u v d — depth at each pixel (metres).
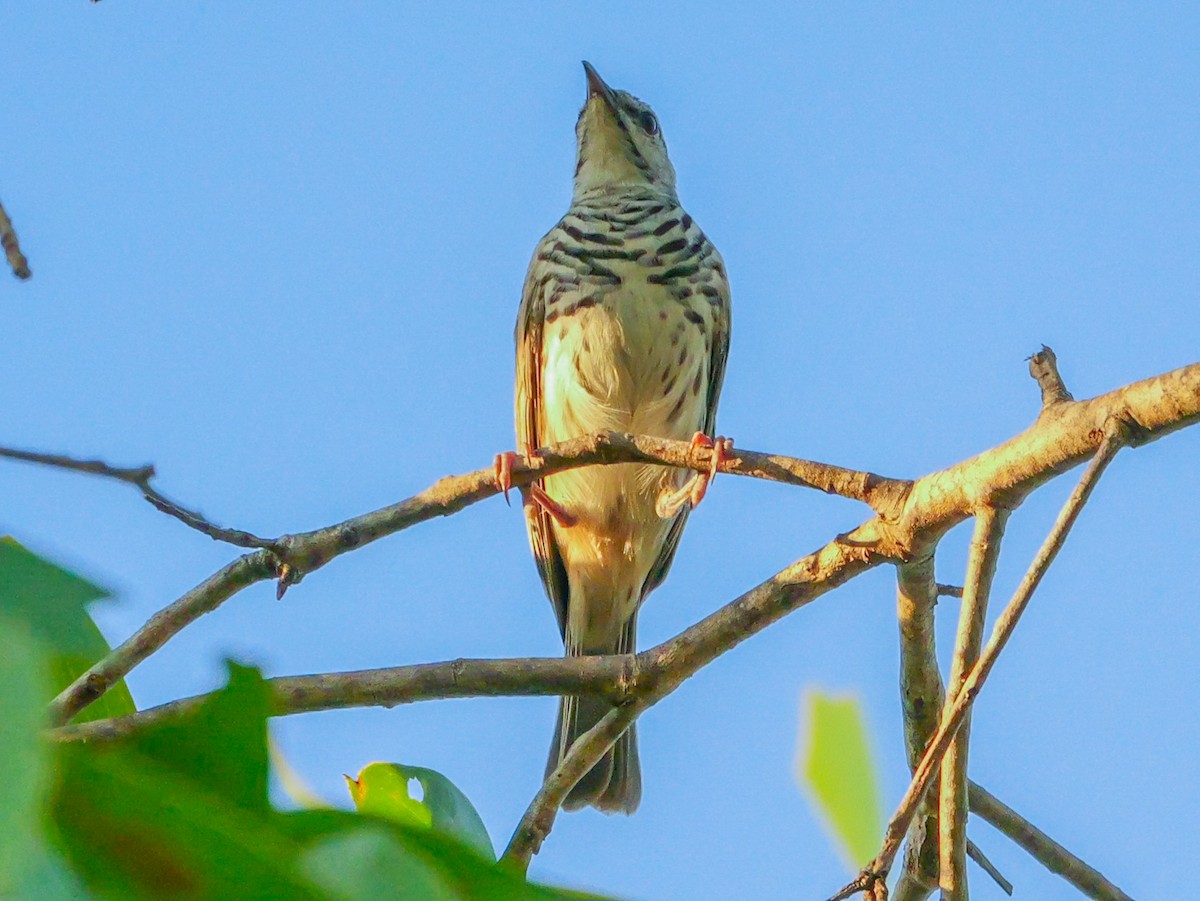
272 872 2.59
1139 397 7.43
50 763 2.48
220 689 2.82
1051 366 8.15
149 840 2.62
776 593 9.12
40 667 2.52
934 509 8.37
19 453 7.24
